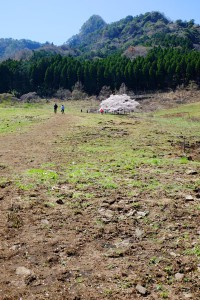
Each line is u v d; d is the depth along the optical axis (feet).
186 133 112.16
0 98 337.52
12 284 21.02
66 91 364.79
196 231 27.99
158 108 285.64
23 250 25.00
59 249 25.21
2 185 39.17
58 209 32.45
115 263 23.44
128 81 359.87
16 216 30.45
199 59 354.95
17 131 95.81
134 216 31.04
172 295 20.04
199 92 333.21
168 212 31.65
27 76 399.85
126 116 200.03
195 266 22.88
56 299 19.61
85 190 38.09
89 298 19.76
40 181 41.50
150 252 24.86
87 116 155.53
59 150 67.72
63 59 408.46
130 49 581.12
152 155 64.23
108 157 60.54
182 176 44.80
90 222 29.78
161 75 360.89
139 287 20.57
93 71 368.68
